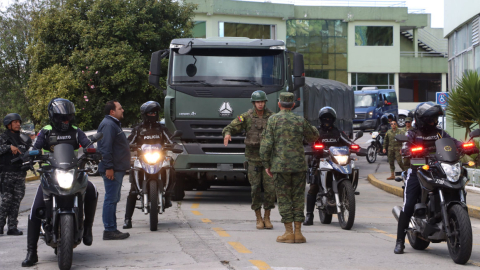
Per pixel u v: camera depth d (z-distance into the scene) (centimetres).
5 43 4759
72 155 664
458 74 2647
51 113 707
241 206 1362
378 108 4238
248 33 5031
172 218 1124
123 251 766
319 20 5344
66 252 630
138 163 957
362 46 5456
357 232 959
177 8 3034
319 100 2256
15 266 686
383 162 2833
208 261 690
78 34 2956
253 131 993
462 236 671
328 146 1016
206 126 1353
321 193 1016
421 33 6238
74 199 652
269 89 1358
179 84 1362
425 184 716
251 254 738
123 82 2825
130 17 2803
